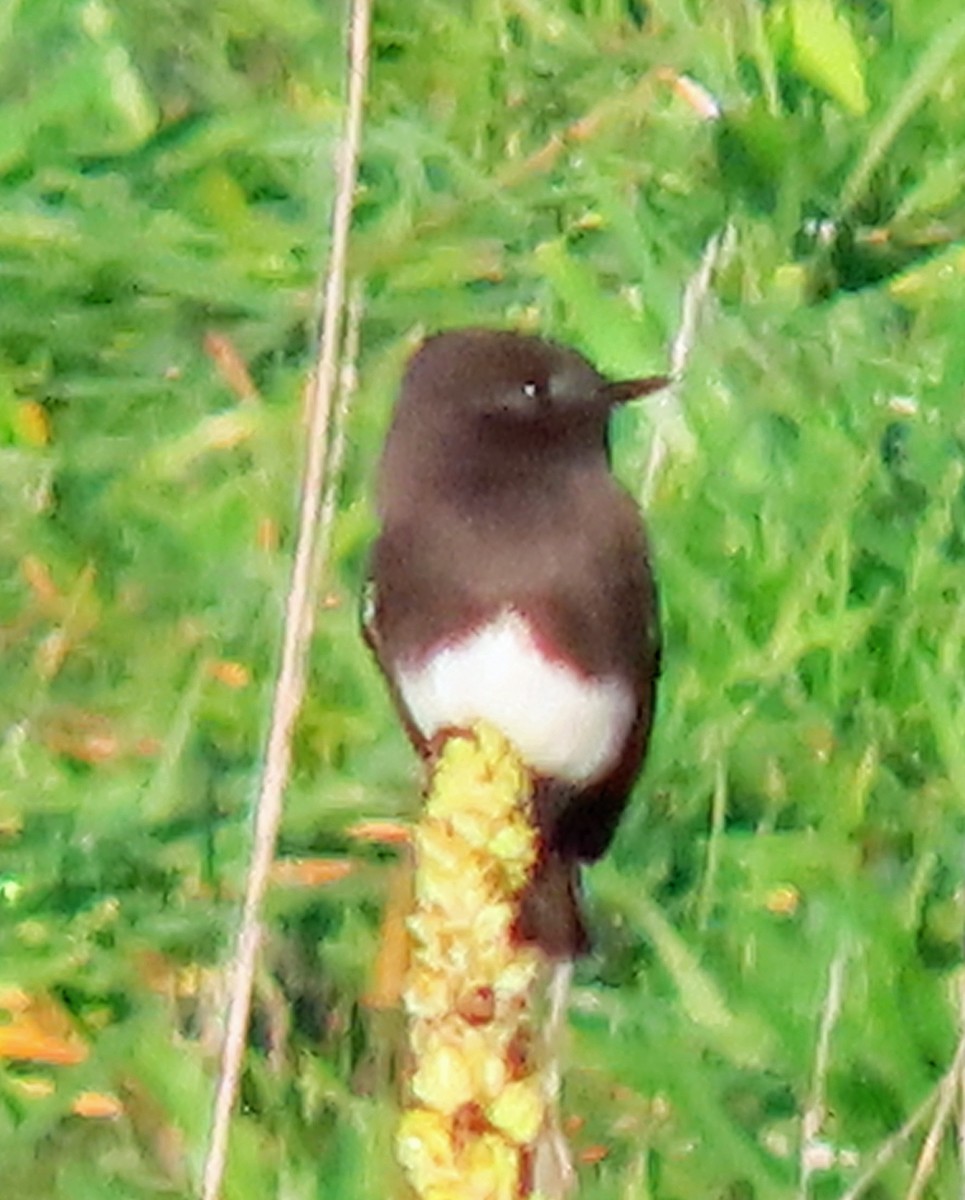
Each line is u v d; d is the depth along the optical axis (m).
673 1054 6.52
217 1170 6.35
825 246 6.69
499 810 6.25
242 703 6.62
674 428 6.63
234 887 6.58
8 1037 6.54
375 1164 6.50
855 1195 6.45
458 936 6.24
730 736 6.59
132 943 6.57
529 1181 6.23
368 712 6.60
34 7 6.73
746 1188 6.51
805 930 6.55
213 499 6.66
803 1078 6.53
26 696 6.63
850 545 6.61
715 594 6.61
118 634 6.65
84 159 6.73
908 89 6.69
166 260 6.70
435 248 6.68
